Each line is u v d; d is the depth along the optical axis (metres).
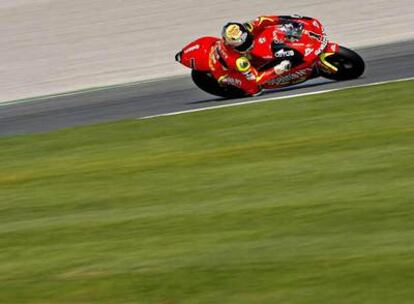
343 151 39.91
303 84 54.12
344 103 48.22
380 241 28.66
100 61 72.12
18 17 87.62
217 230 32.25
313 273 27.02
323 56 51.03
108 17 82.50
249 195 35.81
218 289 27.06
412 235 28.78
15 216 38.59
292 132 44.62
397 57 56.81
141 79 64.88
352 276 26.34
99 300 27.61
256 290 26.53
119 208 37.16
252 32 51.47
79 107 59.34
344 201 33.09
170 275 28.55
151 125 51.19
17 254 33.22
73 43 77.88
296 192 35.19
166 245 31.47
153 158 44.34
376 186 34.25
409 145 39.12
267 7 77.19
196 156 43.34
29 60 76.06
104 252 31.75
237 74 51.94
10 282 30.19
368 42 63.75
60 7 88.19
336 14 72.38
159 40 74.31
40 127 56.03
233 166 40.50
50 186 42.44
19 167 47.19
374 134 41.81
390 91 49.09
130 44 74.69
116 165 44.19
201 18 77.62
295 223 31.64
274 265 28.06
